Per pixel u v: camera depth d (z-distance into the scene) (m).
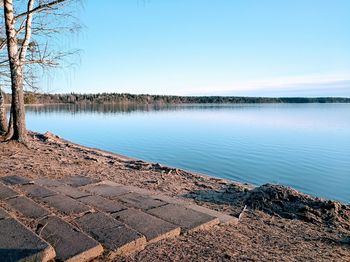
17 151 8.93
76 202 4.57
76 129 39.19
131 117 65.62
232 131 37.12
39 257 2.86
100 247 3.16
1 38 11.40
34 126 42.44
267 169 17.88
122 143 27.11
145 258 3.20
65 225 3.64
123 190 5.64
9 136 10.26
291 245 4.02
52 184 5.74
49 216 3.90
